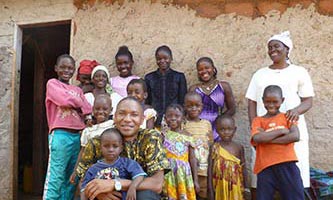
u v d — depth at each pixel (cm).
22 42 668
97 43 594
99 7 596
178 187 446
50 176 470
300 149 445
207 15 559
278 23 535
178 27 568
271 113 424
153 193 352
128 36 585
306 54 524
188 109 489
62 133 475
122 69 548
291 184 405
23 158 839
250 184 520
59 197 471
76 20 603
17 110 614
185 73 561
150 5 580
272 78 457
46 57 748
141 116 371
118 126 367
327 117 511
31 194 735
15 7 622
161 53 525
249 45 542
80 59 597
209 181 469
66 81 498
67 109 482
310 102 448
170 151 454
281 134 406
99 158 372
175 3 571
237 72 543
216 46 553
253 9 544
